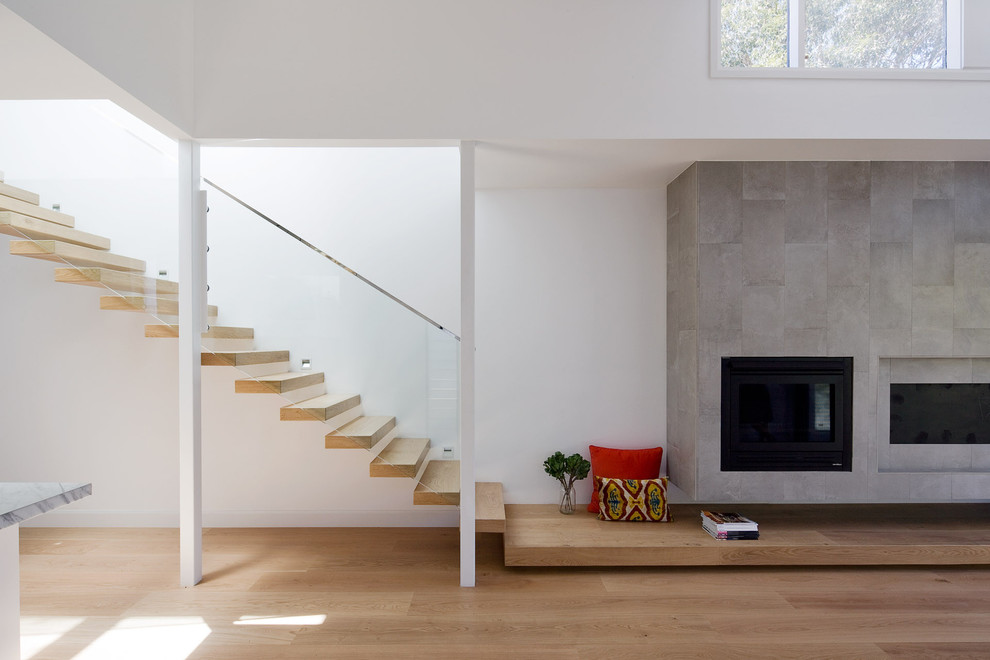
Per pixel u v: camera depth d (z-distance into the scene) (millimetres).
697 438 4074
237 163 4828
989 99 3629
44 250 3508
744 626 3104
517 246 4758
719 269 4043
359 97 3559
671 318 4609
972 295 4102
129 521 4738
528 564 3736
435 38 3562
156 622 3150
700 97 3586
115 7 2781
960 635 3012
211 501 4750
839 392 4109
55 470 4734
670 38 3588
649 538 3902
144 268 3807
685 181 4266
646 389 4750
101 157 3764
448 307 4824
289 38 3537
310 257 3811
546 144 3666
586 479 4742
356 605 3348
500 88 3574
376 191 4848
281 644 2928
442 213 4844
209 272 3834
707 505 4641
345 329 3795
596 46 3580
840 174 4051
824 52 3902
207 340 3740
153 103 3096
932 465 4316
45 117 3758
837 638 2982
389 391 3777
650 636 3006
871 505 4609
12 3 2156
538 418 4766
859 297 4070
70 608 3309
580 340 4766
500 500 4215
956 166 4082
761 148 3766
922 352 4102
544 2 3570
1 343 4695
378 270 4840
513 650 2875
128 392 4727
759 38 3850
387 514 4754
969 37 3707
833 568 3873
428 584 3635
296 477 4758
